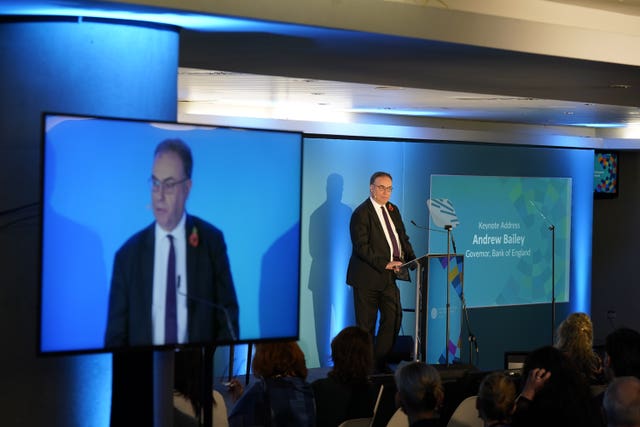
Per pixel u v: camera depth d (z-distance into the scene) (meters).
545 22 6.46
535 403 5.05
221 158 4.95
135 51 5.34
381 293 11.14
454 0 6.03
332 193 13.09
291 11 5.27
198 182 4.91
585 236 15.67
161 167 4.82
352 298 13.15
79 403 5.32
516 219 14.64
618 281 18.81
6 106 5.23
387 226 11.16
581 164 15.49
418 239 13.80
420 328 10.87
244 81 10.05
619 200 18.67
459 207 14.09
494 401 5.00
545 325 14.96
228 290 4.99
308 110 14.04
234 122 13.20
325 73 8.34
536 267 14.84
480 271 14.29
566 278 15.27
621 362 5.72
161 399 5.36
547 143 15.36
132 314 4.79
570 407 5.03
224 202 4.97
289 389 5.47
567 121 15.50
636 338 5.74
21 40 5.23
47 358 5.30
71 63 5.21
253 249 5.05
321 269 12.98
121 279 4.76
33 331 5.27
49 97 5.21
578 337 6.45
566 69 7.40
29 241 5.25
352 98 11.98
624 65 7.01
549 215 15.02
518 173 14.69
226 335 5.00
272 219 5.09
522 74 7.93
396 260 11.06
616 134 17.03
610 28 7.11
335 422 5.69
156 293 4.84
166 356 5.36
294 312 5.16
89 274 4.70
